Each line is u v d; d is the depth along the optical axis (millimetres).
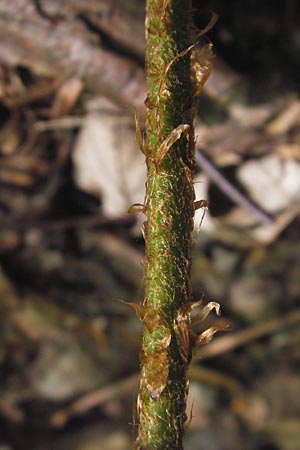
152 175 130
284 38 315
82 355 329
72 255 345
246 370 326
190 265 132
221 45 309
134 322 335
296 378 322
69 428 321
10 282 336
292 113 302
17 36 260
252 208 315
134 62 269
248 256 334
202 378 323
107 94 281
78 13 256
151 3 132
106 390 325
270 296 330
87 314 336
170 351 130
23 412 324
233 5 315
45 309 335
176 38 132
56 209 344
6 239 342
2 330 334
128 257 341
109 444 314
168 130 130
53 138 337
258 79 302
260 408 318
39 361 330
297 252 332
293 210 319
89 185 339
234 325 329
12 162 341
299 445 310
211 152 308
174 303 130
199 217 315
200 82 132
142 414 131
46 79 308
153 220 131
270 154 311
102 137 320
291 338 327
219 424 315
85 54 263
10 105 322
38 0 249
